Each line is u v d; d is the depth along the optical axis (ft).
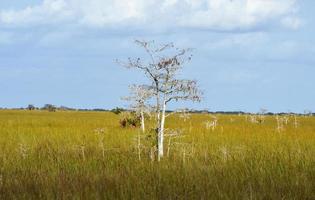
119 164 65.57
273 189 46.52
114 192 45.78
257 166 59.98
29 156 74.64
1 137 107.45
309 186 48.29
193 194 45.55
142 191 45.78
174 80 67.00
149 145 70.49
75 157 73.00
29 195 45.16
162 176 53.52
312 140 104.47
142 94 67.36
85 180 51.60
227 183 49.65
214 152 77.10
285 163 64.13
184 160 64.03
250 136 112.47
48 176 54.54
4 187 48.37
